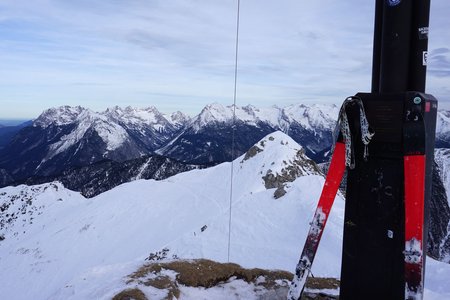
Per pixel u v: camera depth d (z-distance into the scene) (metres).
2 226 129.75
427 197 3.01
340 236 32.50
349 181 3.31
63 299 4.39
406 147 2.86
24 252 98.31
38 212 136.75
